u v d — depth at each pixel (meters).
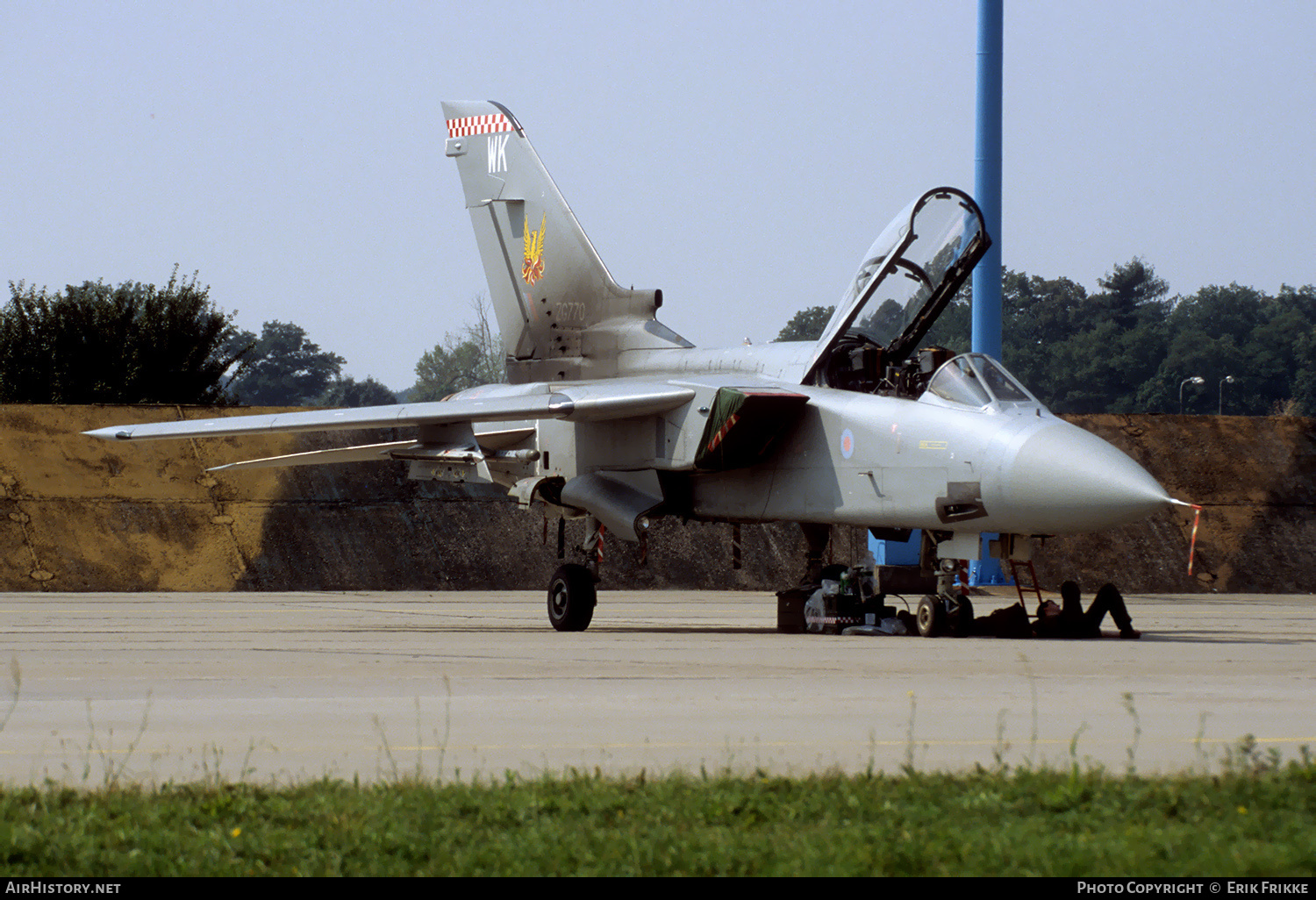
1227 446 119.62
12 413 106.88
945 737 26.06
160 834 17.67
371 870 16.44
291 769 22.64
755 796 19.62
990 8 98.38
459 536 106.94
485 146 77.94
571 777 21.19
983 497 49.47
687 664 40.47
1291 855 16.33
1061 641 50.34
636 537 61.00
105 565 100.81
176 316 136.75
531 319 75.38
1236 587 111.69
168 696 32.19
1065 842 17.20
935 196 57.22
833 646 47.66
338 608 79.75
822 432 56.41
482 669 39.00
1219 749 24.67
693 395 59.38
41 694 32.72
